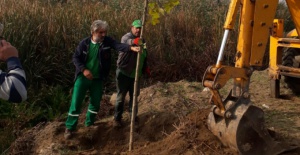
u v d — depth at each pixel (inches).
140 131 259.8
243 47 200.1
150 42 421.4
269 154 197.8
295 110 276.5
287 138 225.0
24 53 357.7
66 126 252.7
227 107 200.2
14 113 309.0
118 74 249.1
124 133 257.4
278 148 200.1
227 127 195.8
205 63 423.2
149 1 212.1
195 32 451.8
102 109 307.3
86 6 457.1
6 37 353.1
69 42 382.3
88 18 418.3
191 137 213.5
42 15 399.5
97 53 243.3
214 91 193.9
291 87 319.9
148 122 262.5
